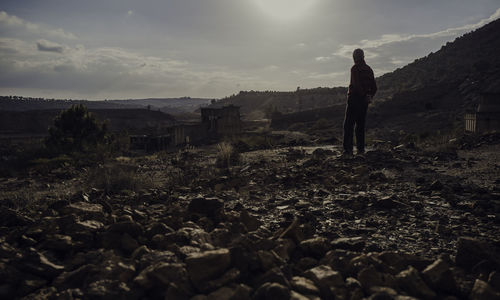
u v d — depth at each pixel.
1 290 1.94
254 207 4.41
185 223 2.99
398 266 2.29
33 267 2.15
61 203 4.17
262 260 2.14
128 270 2.07
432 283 1.99
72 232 2.67
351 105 9.13
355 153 9.86
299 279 2.04
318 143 16.41
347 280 2.01
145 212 3.77
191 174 7.80
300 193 5.24
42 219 3.18
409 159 8.14
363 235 3.23
